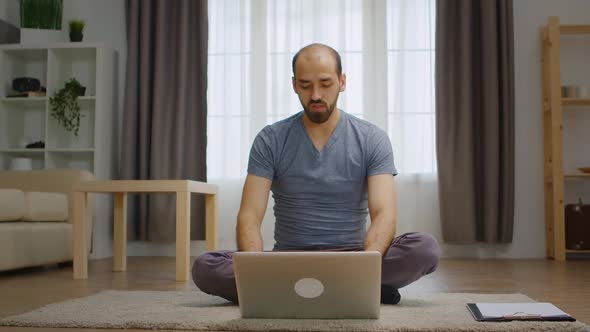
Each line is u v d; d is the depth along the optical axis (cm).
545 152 416
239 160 428
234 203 427
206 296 201
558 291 227
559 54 408
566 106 424
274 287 143
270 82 428
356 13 427
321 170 177
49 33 424
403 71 420
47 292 225
